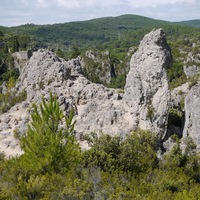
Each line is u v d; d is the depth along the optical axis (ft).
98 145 106.22
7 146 147.95
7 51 640.58
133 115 142.61
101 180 83.92
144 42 146.51
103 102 159.43
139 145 114.32
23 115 165.68
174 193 81.61
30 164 91.45
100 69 630.74
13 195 73.77
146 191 83.92
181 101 172.55
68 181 80.69
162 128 135.44
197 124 127.65
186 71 518.37
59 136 95.20
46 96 162.40
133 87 144.15
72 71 181.98
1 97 191.11
